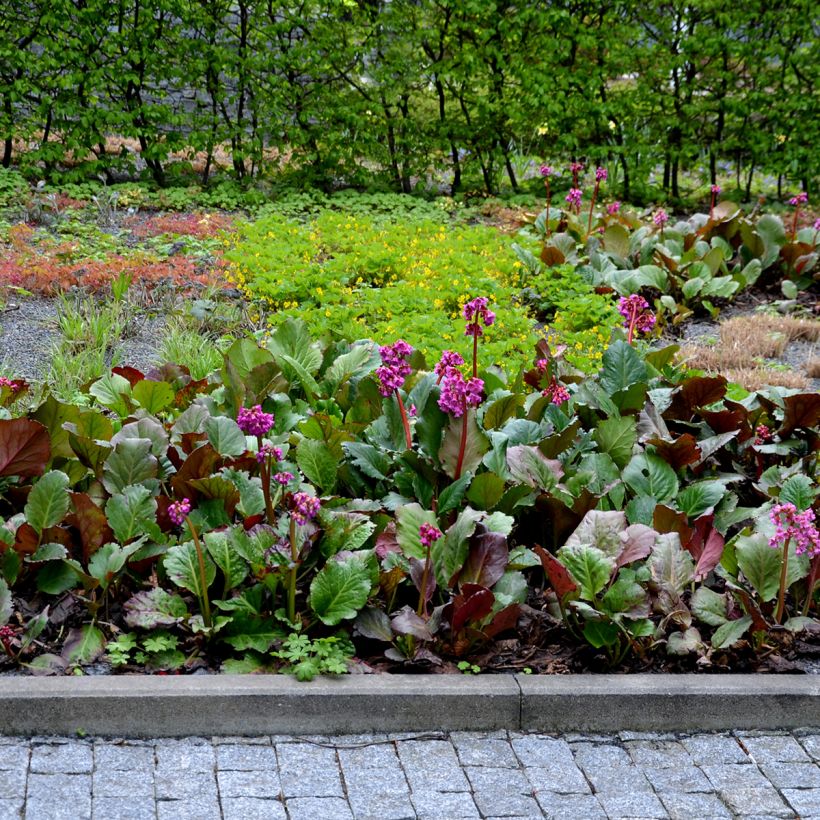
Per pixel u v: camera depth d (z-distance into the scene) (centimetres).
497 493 418
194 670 351
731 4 1108
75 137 1070
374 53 1155
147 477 415
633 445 473
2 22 1042
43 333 688
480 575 375
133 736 323
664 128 1176
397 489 447
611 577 376
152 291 770
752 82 1155
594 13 1140
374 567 373
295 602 379
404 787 311
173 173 1134
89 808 289
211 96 1119
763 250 913
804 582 402
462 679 344
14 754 308
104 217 990
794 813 313
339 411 516
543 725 344
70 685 322
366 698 333
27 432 395
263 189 1141
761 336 767
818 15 1095
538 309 819
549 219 975
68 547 388
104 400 504
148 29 1070
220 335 713
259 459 388
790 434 508
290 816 294
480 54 1130
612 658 367
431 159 1187
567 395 501
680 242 930
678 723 350
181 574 361
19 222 933
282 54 1109
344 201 1109
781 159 1163
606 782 321
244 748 322
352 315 734
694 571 394
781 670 371
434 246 916
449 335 696
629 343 541
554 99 1136
